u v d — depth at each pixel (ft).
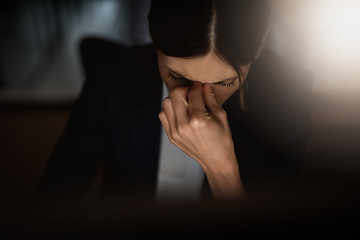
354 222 0.77
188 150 1.74
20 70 12.00
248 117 2.26
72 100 7.55
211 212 0.79
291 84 2.27
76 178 2.29
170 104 1.71
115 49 3.13
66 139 2.36
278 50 5.95
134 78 2.36
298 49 5.86
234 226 0.80
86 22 21.29
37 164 5.52
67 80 11.26
